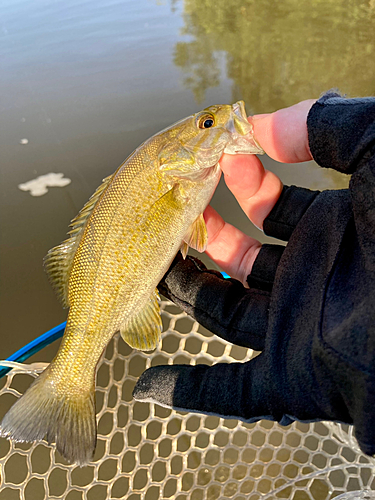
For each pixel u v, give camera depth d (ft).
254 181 0.69
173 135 0.69
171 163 0.67
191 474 0.86
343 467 0.74
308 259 0.52
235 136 0.67
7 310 1.18
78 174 1.60
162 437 0.72
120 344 1.00
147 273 0.67
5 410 0.92
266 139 0.60
